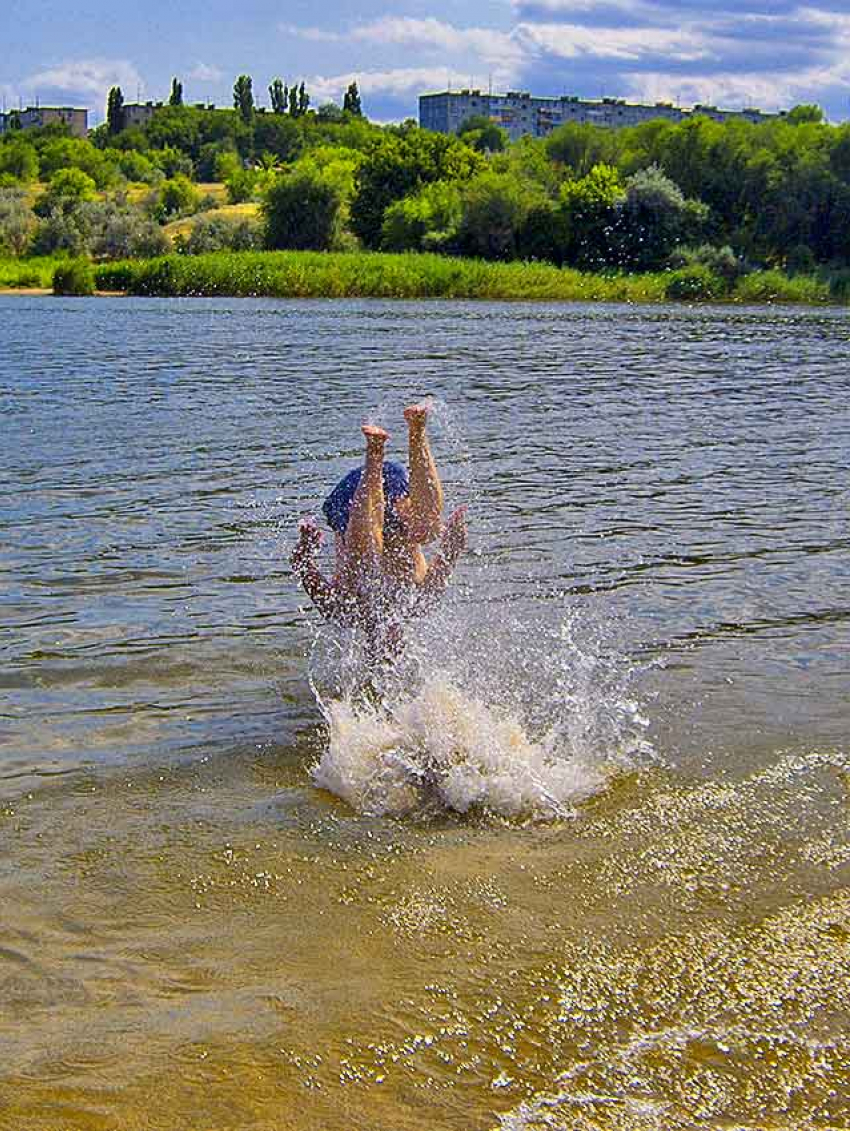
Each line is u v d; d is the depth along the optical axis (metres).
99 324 39.84
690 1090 3.33
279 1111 3.23
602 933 4.09
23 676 6.55
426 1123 3.19
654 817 4.95
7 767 5.42
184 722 5.98
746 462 13.50
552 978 3.83
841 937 4.05
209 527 10.01
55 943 4.02
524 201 74.06
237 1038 3.53
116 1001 3.71
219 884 4.42
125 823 4.90
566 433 15.63
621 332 37.34
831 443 15.00
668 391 20.86
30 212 100.00
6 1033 3.54
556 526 10.12
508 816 4.98
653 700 6.23
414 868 4.55
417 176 88.06
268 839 4.77
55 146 152.88
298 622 7.50
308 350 29.14
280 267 65.69
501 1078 3.37
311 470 12.73
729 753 5.57
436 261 67.12
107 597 8.00
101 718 6.01
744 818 4.93
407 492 6.86
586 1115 3.23
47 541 9.43
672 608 7.85
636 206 72.44
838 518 10.55
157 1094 3.29
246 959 3.94
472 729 5.40
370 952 3.98
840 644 7.11
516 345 31.52
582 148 99.69
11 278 73.38
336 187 84.00
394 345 31.03
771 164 77.25
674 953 3.96
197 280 65.25
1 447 13.88
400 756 5.23
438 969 3.88
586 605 7.91
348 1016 3.63
